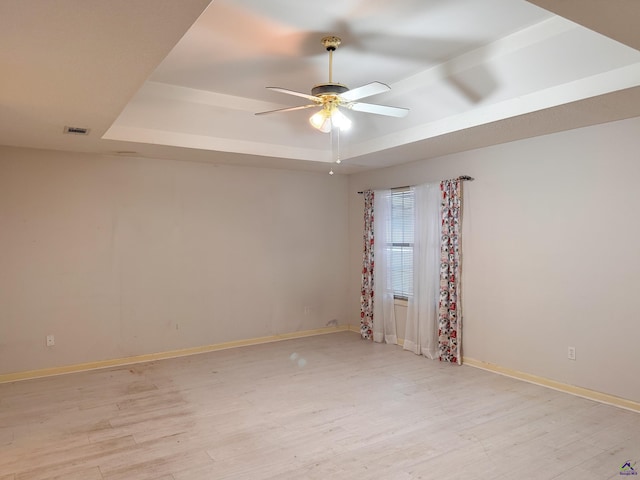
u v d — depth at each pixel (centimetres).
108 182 515
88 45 223
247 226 609
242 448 313
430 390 428
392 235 613
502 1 278
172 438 329
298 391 428
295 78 406
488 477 274
